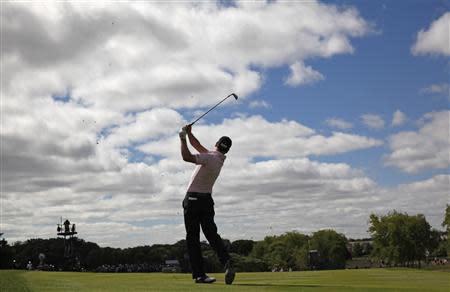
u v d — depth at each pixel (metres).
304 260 146.50
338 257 143.88
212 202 9.41
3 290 7.08
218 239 9.27
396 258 101.06
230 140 9.57
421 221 102.75
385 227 103.00
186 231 9.37
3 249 54.19
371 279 10.60
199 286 8.05
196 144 9.74
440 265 82.56
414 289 7.25
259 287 7.78
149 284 8.39
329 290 7.10
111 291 7.04
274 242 157.50
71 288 7.50
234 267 9.06
